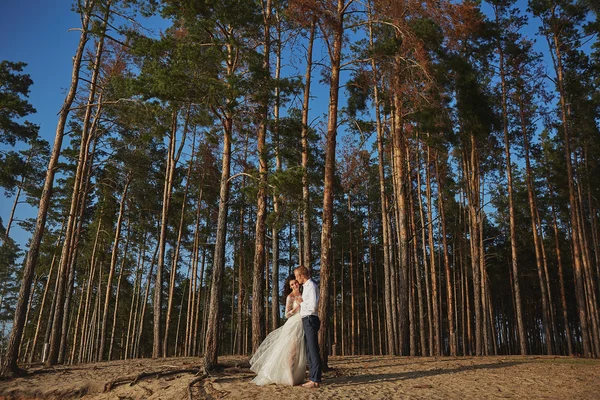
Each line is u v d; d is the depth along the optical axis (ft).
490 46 80.53
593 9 75.46
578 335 161.27
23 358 163.32
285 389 23.24
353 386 24.36
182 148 89.20
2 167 88.69
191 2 36.65
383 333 157.38
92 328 120.37
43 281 150.00
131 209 109.81
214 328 33.37
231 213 122.01
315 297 24.77
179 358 65.00
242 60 40.19
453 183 109.09
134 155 84.74
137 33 52.65
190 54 35.29
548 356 56.29
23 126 85.56
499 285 142.51
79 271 143.02
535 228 91.76
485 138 84.48
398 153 72.49
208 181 104.83
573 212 73.20
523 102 87.10
